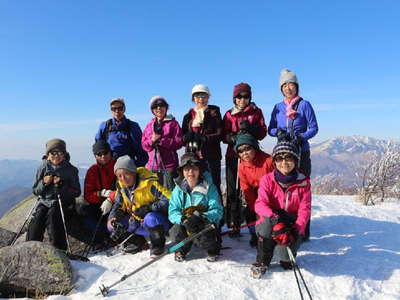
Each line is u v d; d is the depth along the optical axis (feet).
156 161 17.38
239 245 14.85
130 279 11.66
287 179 11.89
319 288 10.76
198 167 13.10
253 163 14.21
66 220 16.12
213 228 11.80
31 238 14.52
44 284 11.36
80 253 15.19
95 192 16.25
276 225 11.00
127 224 14.80
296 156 11.77
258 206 12.10
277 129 15.35
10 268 11.51
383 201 26.73
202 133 16.48
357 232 16.52
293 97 15.71
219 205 13.03
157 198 14.26
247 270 12.01
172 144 17.15
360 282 11.01
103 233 15.87
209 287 10.78
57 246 14.61
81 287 11.55
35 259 11.73
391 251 13.71
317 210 21.39
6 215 18.67
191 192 13.23
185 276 11.59
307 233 15.07
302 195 11.99
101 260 13.80
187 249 13.12
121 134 18.62
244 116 16.40
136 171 14.55
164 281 11.21
